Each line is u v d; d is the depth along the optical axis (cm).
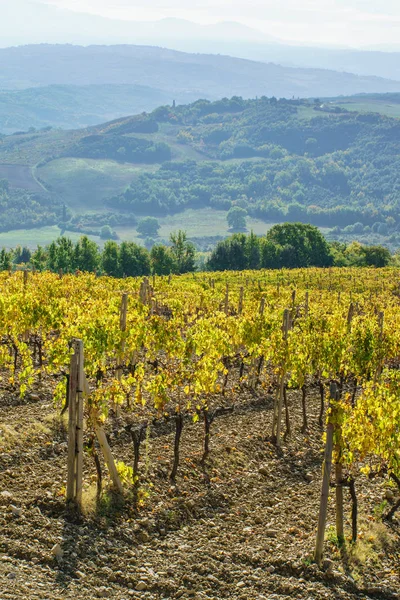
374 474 1055
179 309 2389
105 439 1022
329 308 2709
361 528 1046
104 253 8306
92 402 998
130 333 1470
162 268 8412
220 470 1202
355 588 880
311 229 9894
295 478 1240
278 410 1376
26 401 1408
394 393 1306
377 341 1717
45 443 1175
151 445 1261
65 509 952
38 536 879
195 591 840
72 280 2786
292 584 870
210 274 6106
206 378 1268
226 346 1596
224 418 1502
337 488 992
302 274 5900
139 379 1254
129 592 813
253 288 4128
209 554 926
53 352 1328
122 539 930
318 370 1712
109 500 1002
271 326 1722
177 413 1220
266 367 1880
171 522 1000
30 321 1622
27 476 1043
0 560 816
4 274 3228
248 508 1091
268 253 9406
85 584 809
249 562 917
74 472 962
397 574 927
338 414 945
